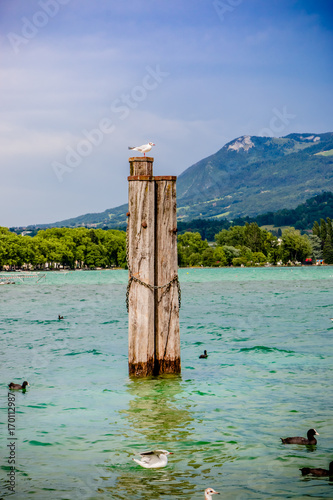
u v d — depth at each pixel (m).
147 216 21.05
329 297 73.56
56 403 19.92
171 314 21.81
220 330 38.69
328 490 12.96
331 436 16.36
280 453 15.19
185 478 13.67
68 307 65.00
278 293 85.00
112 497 12.55
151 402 19.89
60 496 12.65
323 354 28.53
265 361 27.02
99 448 15.60
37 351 31.05
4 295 93.81
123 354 29.55
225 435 16.52
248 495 12.71
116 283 144.38
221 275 181.25
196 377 23.62
